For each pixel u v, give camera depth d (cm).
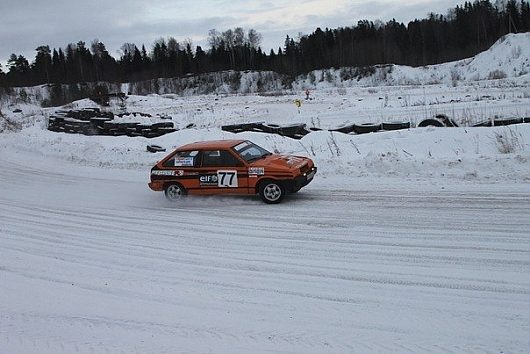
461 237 888
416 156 1477
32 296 746
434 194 1188
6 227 1174
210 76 9675
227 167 1266
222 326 621
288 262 831
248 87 9162
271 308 664
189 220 1140
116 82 9575
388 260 807
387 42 10288
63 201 1440
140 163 1941
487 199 1112
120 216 1225
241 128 2323
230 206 1240
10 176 1916
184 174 1307
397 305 648
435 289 688
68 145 2367
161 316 658
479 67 7750
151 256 906
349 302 667
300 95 6062
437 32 10788
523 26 10156
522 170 1285
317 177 1466
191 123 3209
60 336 616
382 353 536
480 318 598
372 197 1209
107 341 597
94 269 854
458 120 2316
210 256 886
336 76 8888
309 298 688
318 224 1031
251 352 556
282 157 1300
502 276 713
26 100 8200
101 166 2000
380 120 2805
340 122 2900
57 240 1045
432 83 6938
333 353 543
